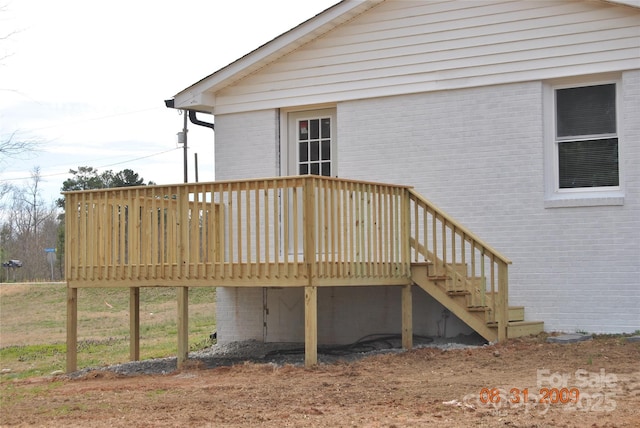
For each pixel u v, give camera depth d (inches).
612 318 486.0
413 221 544.1
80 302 1254.9
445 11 537.0
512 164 515.8
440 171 536.4
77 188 2100.1
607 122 498.0
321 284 440.5
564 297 498.3
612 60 488.4
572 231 497.7
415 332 542.6
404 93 548.4
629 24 484.7
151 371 486.0
